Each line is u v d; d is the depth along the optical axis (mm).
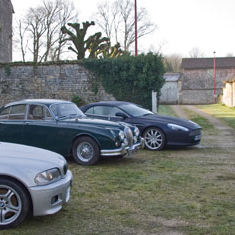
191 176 7152
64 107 8875
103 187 6328
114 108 10680
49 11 48438
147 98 22047
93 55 29453
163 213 4969
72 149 8312
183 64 65000
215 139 12883
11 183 4309
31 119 8531
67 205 5312
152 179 6910
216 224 4535
